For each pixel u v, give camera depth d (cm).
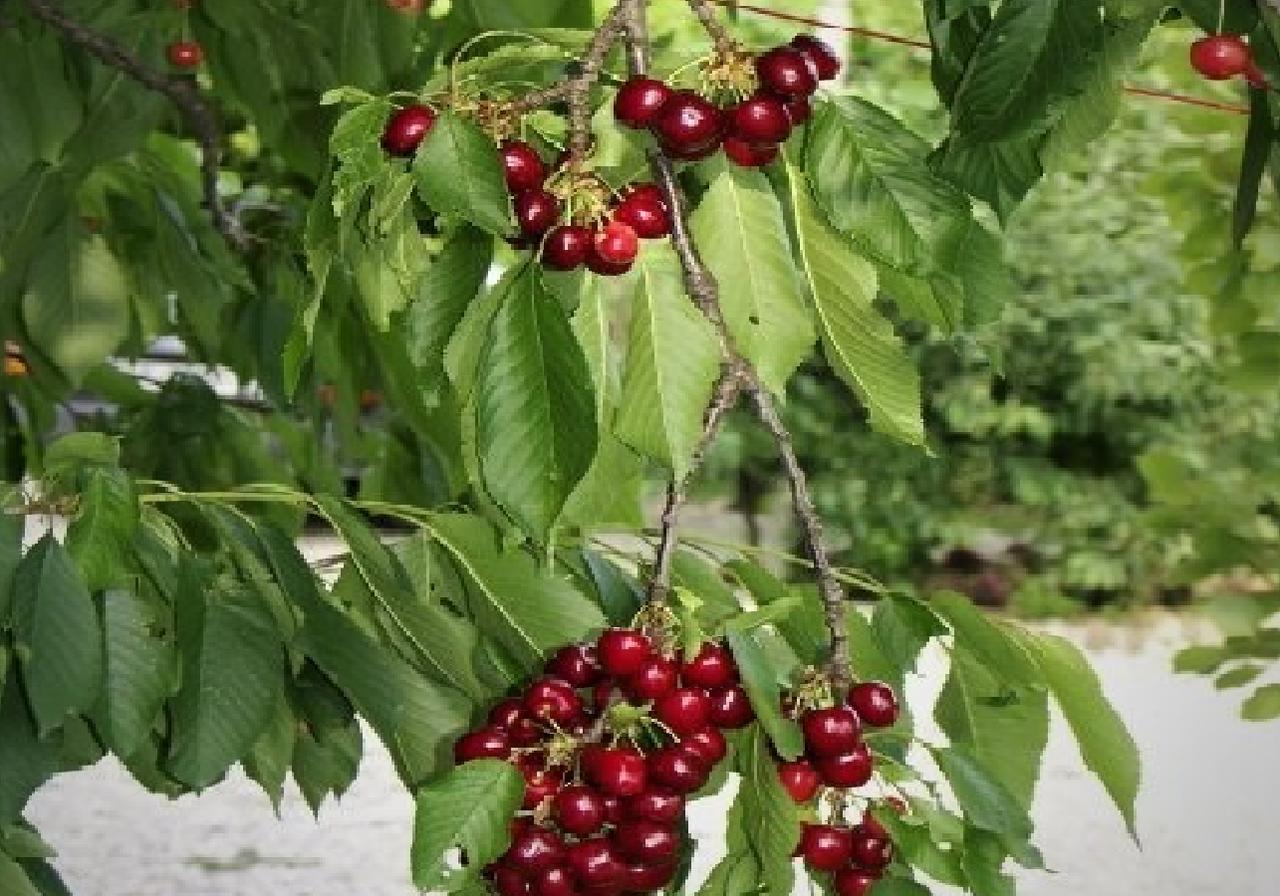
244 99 237
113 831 417
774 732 106
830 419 621
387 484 277
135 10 235
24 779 125
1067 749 494
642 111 105
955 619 129
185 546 129
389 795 446
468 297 110
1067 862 409
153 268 262
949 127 110
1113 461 614
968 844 112
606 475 112
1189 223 300
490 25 190
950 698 131
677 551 131
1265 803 453
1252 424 586
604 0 314
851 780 109
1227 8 114
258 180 305
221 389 381
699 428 108
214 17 225
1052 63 107
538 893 108
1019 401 609
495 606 130
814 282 113
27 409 291
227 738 122
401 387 204
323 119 227
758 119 106
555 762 108
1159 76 532
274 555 127
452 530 131
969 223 109
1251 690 546
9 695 125
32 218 229
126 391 287
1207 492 269
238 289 275
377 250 113
